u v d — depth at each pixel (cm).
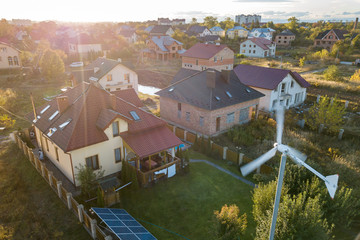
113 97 2267
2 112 3694
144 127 2334
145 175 2100
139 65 8388
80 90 2436
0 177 2194
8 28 9669
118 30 16000
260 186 1730
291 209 1344
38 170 2281
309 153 2789
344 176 2202
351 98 4644
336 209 1633
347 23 19138
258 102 3678
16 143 2808
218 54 6594
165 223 1759
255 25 18638
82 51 9162
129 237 1444
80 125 2070
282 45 12925
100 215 1556
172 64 8575
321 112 3309
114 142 2189
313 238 1255
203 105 3069
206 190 2134
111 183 2094
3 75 6238
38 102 4325
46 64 5744
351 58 8494
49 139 2150
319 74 6538
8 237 1587
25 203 1894
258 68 4294
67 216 1759
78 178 1911
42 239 1584
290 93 4275
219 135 3200
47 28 15162
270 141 2952
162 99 3675
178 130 3127
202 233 1683
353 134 3209
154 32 13450
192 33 14525
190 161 2611
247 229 1714
